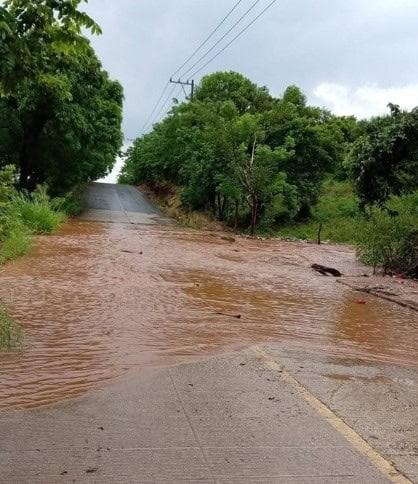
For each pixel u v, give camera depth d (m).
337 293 11.41
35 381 4.96
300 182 32.12
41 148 28.95
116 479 3.20
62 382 4.95
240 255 17.52
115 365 5.49
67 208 29.38
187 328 7.25
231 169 28.70
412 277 14.30
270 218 31.67
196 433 3.86
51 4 4.32
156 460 3.45
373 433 3.97
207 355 5.89
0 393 4.64
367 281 13.35
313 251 20.28
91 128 28.36
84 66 25.98
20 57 4.20
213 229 29.38
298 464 3.45
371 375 5.46
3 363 5.47
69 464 3.35
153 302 8.91
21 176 29.66
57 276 10.91
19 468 3.28
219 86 43.91
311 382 5.08
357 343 7.13
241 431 3.91
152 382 4.91
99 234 21.02
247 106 42.97
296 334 7.38
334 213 34.66
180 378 5.04
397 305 10.34
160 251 16.69
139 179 62.34
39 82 4.88
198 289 10.53
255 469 3.37
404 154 15.70
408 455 3.63
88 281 10.52
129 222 28.92
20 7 4.33
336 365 5.75
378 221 15.20
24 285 9.74
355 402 4.61
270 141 32.03
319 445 3.73
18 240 14.15
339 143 35.56
